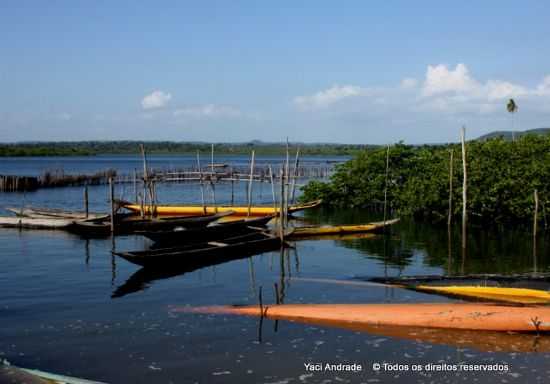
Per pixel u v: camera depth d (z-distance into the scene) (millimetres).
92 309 16453
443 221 36281
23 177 64812
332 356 12758
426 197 35312
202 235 26812
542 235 30781
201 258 23344
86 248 27562
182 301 17469
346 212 44438
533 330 14242
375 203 45656
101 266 23000
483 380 11461
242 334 14180
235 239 26703
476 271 22016
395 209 44219
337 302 17344
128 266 23031
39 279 20500
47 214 37844
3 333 14180
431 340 13805
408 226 35500
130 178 74688
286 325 14867
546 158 32719
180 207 42344
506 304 16312
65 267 22766
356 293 18391
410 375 11711
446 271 22125
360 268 22875
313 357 12688
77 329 14539
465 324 14547
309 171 82562
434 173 37375
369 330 14531
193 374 11742
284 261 24406
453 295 17812
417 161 44750
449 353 12953
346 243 29281
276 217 35031
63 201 53031
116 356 12688
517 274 20922
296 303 17266
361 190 45562
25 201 52500
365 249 27422
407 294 18125
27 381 10750
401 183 44719
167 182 79938
